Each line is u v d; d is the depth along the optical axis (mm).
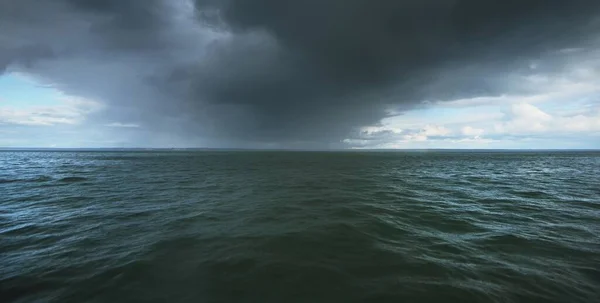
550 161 77125
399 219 12328
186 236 9930
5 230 10867
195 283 6434
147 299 5785
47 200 17375
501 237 9805
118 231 10656
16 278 6789
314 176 34094
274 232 10344
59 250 8672
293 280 6523
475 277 6711
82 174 35406
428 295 5867
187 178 31344
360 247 8742
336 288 6148
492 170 44250
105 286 6352
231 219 12445
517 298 5809
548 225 11453
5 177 31203
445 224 11555
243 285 6309
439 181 28312
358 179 30438
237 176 33844
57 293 6109
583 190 21750
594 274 6938
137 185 24875
